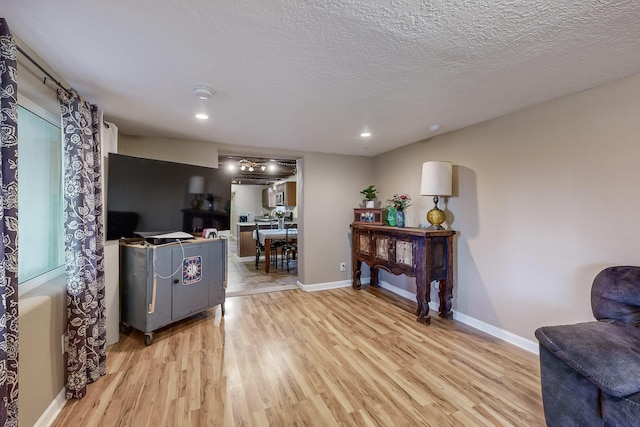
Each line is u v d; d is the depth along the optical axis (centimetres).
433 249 296
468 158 291
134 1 113
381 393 183
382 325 292
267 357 228
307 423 157
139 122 274
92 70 171
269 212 1023
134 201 263
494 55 155
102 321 206
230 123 278
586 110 202
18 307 127
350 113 251
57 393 166
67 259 175
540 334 149
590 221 201
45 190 186
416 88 199
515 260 249
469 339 259
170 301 266
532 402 173
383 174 432
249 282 466
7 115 115
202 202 326
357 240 413
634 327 148
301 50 150
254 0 112
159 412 165
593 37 138
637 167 179
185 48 148
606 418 120
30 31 132
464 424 156
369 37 139
